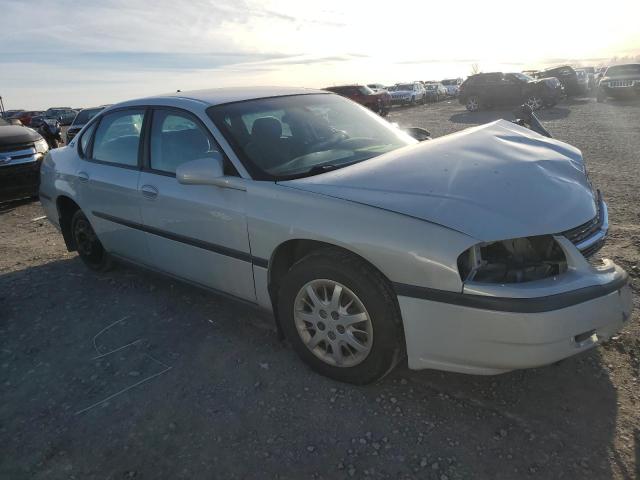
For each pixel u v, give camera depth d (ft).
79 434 8.67
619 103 73.10
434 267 7.57
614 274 7.84
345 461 7.63
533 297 7.18
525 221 7.72
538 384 9.00
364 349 8.72
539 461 7.35
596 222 8.70
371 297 8.31
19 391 10.08
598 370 9.22
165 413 9.00
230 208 10.05
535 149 10.30
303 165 10.37
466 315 7.48
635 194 20.40
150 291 14.21
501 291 7.26
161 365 10.50
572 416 8.16
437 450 7.70
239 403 9.10
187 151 11.30
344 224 8.40
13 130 27.91
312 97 12.99
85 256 15.96
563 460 7.32
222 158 10.37
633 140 35.53
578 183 9.21
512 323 7.20
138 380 10.05
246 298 10.62
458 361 7.86
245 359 10.45
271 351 10.67
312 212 8.83
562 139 37.88
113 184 12.98
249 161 10.12
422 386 9.18
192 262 11.48
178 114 11.61
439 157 9.48
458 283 7.46
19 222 24.38
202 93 12.48
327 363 9.36
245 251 10.07
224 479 7.50
